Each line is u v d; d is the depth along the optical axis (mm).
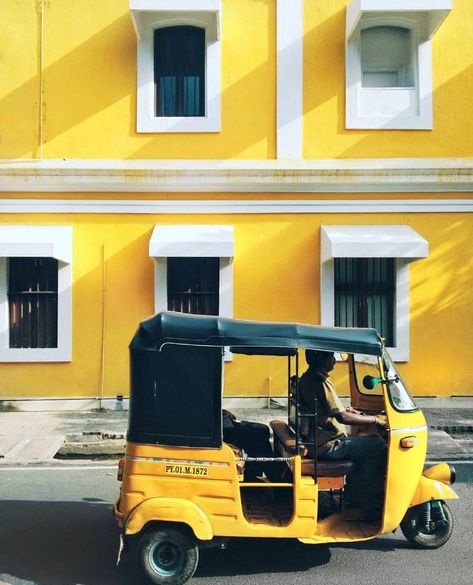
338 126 11711
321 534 5258
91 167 11531
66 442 9516
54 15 11711
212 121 11672
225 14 11734
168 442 5066
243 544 5754
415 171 11633
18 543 5840
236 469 5090
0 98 11680
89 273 11703
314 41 11719
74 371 11656
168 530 4922
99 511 6715
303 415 5254
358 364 6277
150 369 5117
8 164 11625
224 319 5258
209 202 11711
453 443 9438
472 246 11742
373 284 11898
